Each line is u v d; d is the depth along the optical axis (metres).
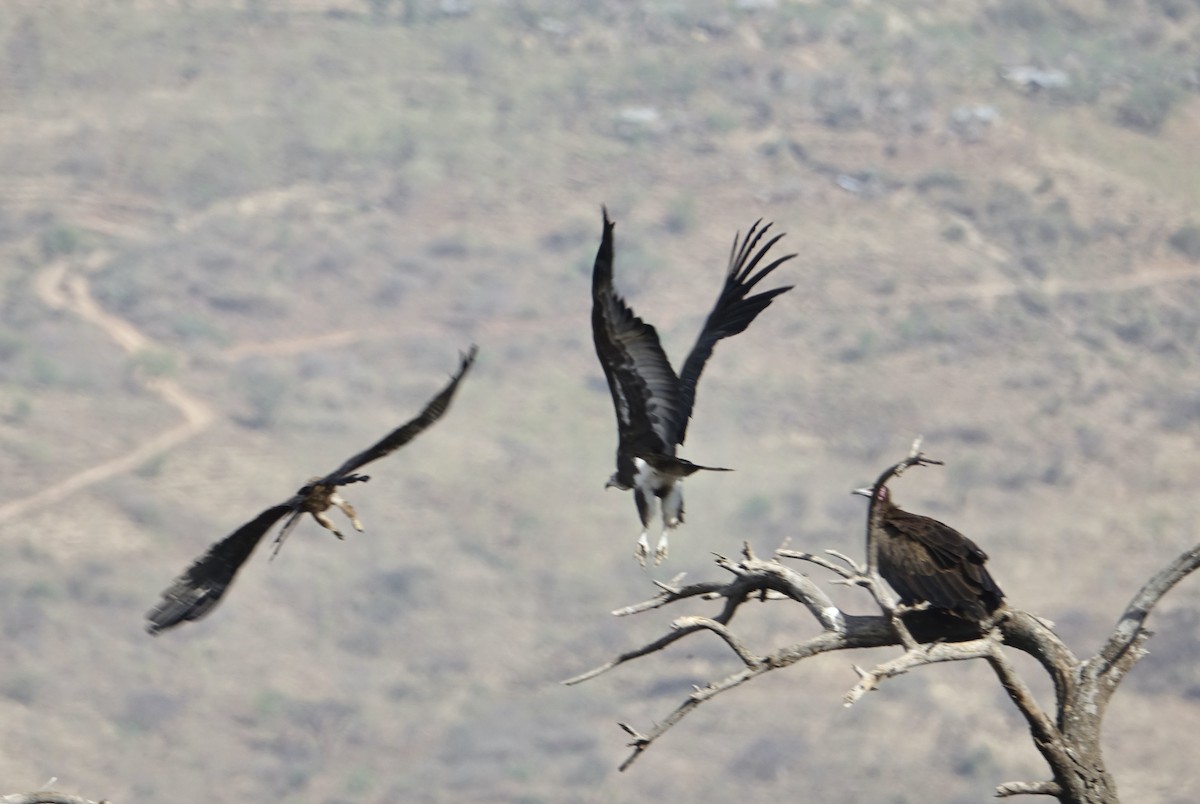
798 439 97.75
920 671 68.75
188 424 96.69
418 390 103.38
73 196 126.06
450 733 67.62
